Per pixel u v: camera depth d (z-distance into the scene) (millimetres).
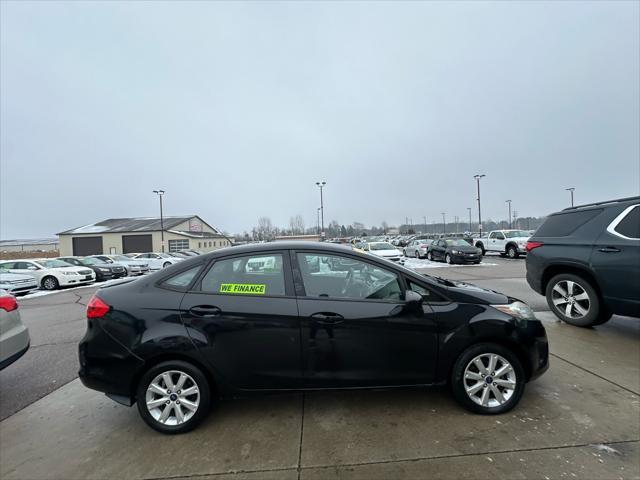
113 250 48344
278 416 3021
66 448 2693
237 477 2312
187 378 2855
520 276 12000
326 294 2994
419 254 22828
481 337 2947
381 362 2908
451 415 2949
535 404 3082
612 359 4055
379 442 2615
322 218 48344
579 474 2234
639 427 2723
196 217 58656
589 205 5289
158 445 2689
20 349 3742
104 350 2852
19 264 15148
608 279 4672
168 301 2920
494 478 2221
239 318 2865
